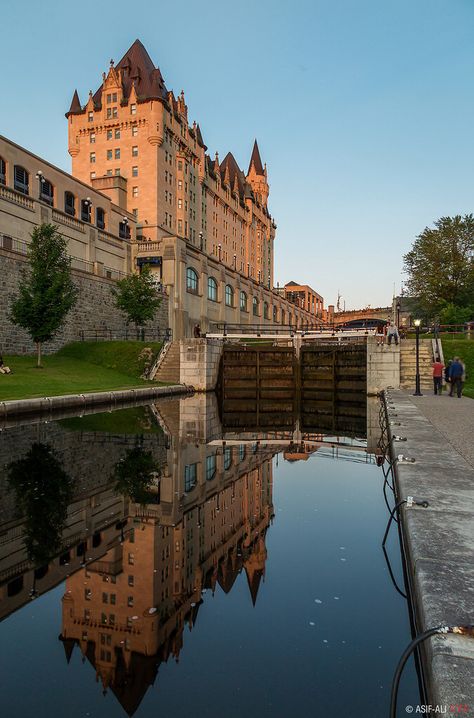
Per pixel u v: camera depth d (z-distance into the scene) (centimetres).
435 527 465
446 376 2473
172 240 5597
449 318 5325
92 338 4462
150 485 1025
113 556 654
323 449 1590
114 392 2664
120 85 7725
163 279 5584
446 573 366
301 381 3897
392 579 583
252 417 2683
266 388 3928
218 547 688
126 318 4962
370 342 3109
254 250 12238
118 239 5547
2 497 902
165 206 7806
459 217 6003
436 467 718
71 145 7919
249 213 11775
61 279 3284
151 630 479
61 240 3484
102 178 6794
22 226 4119
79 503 882
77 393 2497
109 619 497
